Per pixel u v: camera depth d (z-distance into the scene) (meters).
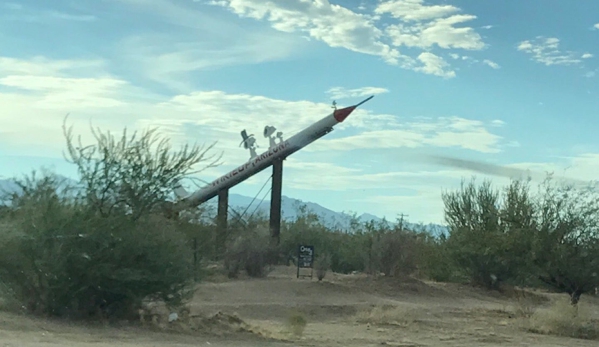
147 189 17.62
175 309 18.67
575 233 24.69
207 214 19.11
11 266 17.02
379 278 33.94
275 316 24.25
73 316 17.34
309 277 34.22
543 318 22.84
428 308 27.28
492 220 34.28
